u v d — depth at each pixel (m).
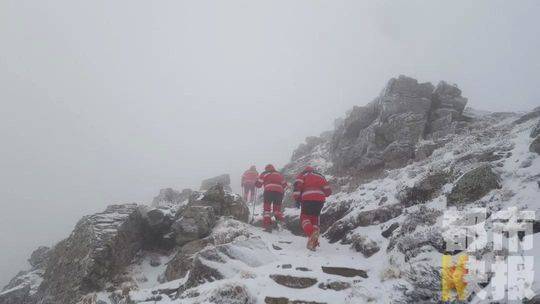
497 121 15.66
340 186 14.65
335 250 9.74
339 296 6.61
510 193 7.70
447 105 16.38
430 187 9.86
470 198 8.26
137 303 7.66
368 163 14.64
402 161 14.03
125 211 10.34
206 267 7.70
